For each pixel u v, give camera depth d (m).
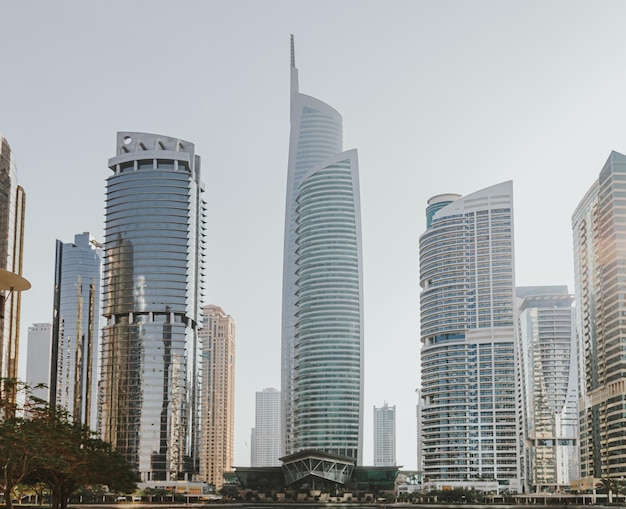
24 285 63.88
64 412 156.50
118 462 178.50
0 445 111.62
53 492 156.88
